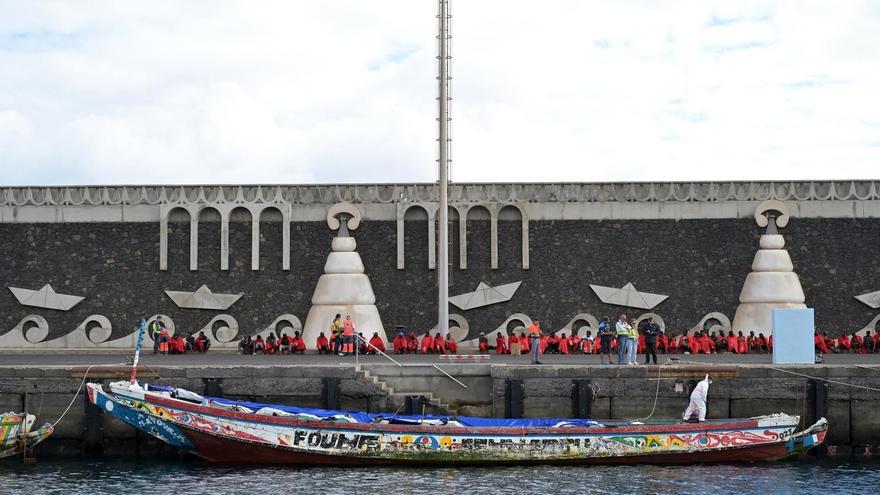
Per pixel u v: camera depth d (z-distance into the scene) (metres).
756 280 47.44
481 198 48.66
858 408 34.66
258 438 31.58
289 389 34.53
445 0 45.94
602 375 34.53
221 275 48.59
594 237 48.69
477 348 48.16
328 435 31.56
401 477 30.77
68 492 29.22
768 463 32.97
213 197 48.78
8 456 33.53
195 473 31.41
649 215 48.69
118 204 48.84
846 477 31.33
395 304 48.56
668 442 32.09
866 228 48.47
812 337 36.28
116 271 48.62
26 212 48.78
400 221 48.62
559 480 30.55
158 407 31.66
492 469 31.83
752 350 45.94
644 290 48.44
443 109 45.28
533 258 48.62
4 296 48.59
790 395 34.66
